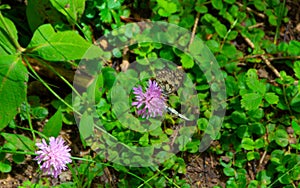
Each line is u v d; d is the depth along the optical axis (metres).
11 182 0.49
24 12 0.55
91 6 0.53
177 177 0.50
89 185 0.48
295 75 0.54
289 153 0.52
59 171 0.46
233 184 0.50
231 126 0.52
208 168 0.51
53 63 0.52
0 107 0.47
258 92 0.51
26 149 0.48
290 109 0.53
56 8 0.50
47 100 0.53
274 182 0.50
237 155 0.51
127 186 0.49
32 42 0.49
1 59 0.48
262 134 0.52
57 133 0.48
